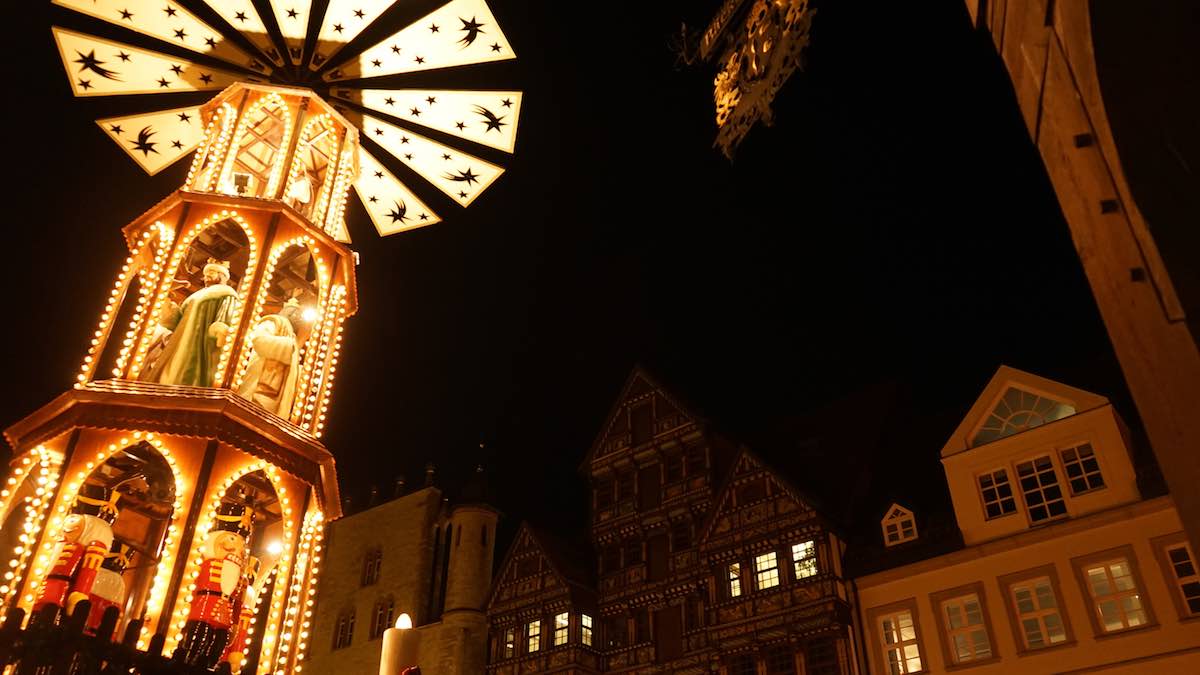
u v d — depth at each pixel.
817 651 24.66
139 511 11.36
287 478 10.12
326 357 11.77
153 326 10.37
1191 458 2.16
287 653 9.41
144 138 13.45
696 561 28.97
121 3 11.80
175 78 12.68
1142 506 21.12
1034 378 24.45
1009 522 23.19
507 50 12.50
